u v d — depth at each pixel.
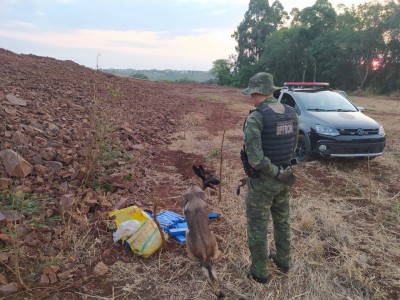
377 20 30.73
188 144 8.84
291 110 3.30
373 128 7.03
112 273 3.64
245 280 3.59
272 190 3.21
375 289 3.50
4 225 3.92
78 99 10.52
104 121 6.57
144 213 4.39
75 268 3.60
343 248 4.15
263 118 3.11
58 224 4.26
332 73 35.69
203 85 34.25
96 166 5.70
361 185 6.29
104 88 13.84
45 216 4.31
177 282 3.57
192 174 6.57
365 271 3.79
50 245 3.88
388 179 6.58
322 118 7.26
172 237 4.30
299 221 4.84
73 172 5.40
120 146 7.15
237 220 4.83
